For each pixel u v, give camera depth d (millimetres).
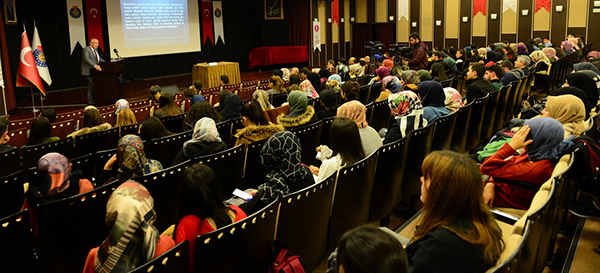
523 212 2756
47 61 11844
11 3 10273
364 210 2955
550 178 2553
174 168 2904
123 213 1749
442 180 1676
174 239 2068
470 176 1656
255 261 2105
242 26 17500
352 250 1166
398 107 3848
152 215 1832
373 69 12594
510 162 2822
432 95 4395
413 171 3535
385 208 3234
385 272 1126
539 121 2768
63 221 2408
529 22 17234
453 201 1656
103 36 12945
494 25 17844
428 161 1763
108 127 4797
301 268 2148
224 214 2100
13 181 2805
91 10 12570
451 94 5043
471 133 4809
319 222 2525
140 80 13820
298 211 2316
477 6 17969
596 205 3021
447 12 18500
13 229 2062
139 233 1766
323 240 2637
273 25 17422
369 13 19828
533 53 8578
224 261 1916
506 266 1440
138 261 1772
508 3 17469
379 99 5832
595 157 2693
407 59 10336
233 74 13422
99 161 3600
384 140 3846
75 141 4367
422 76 6633
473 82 5715
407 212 3889
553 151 2736
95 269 1768
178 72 15422
